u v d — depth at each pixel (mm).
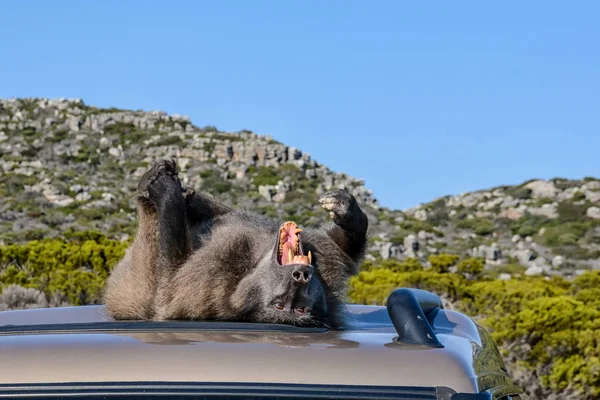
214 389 1907
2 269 16609
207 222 4270
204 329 2279
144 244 3928
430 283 16172
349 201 3951
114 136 79312
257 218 4281
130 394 1906
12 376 1957
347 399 1892
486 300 15312
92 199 60219
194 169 69938
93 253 17109
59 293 13625
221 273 3771
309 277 3322
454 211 68625
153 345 2066
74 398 1903
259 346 2062
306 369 1958
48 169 68688
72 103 85938
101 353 2023
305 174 71938
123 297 3857
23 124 81062
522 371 11250
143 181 3885
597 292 16734
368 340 2162
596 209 62844
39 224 49625
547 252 52938
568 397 10992
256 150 73312
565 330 11508
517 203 68188
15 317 2848
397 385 1927
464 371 1979
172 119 86250
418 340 2107
